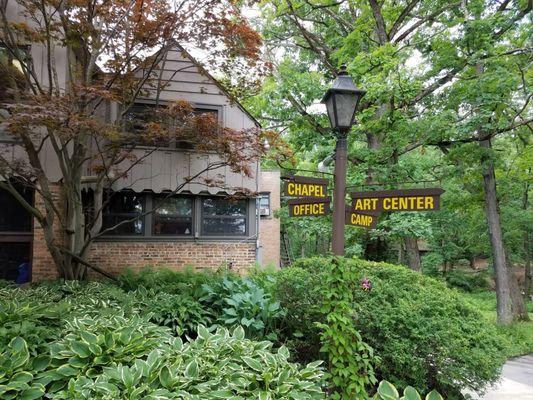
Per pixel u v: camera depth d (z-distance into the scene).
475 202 12.62
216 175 9.11
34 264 7.75
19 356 2.97
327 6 12.05
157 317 4.94
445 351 3.89
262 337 4.81
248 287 5.70
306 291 4.77
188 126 6.45
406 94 9.12
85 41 6.50
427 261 22.53
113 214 9.13
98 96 5.63
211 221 9.68
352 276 3.54
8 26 6.12
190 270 7.71
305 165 14.40
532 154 11.66
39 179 6.38
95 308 4.77
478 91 8.82
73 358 3.04
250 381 2.94
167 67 8.99
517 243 16.48
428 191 3.40
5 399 2.62
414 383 4.15
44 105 4.92
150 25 6.35
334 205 3.58
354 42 10.81
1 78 6.54
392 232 9.14
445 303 4.44
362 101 9.99
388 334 4.08
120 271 8.30
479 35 9.25
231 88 8.12
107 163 7.68
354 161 10.76
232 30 6.60
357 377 3.28
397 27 11.52
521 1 9.55
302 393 2.83
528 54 9.79
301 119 10.41
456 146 10.02
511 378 6.62
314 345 4.75
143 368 2.83
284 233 20.25
